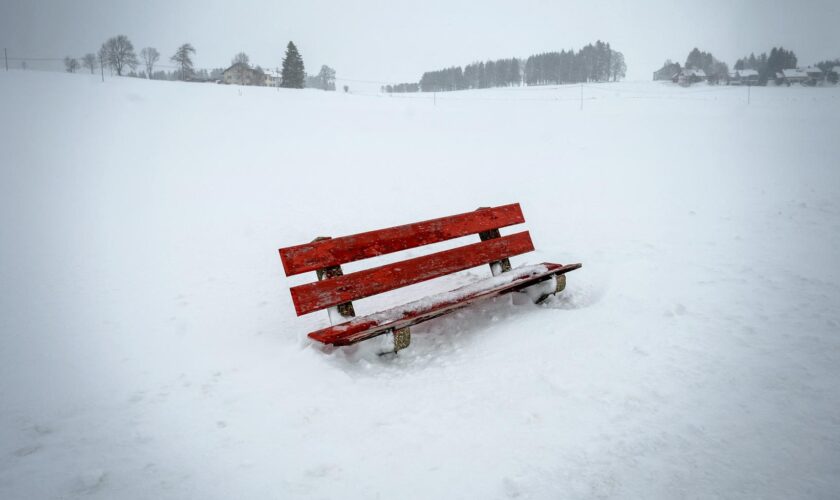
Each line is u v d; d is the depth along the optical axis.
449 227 3.79
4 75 31.17
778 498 1.68
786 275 4.13
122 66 90.50
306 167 11.22
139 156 12.64
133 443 2.16
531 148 13.92
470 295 3.28
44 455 2.06
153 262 5.65
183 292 4.68
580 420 2.20
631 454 1.95
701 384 2.46
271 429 2.25
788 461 1.87
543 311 3.68
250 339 3.54
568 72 153.50
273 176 10.36
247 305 4.33
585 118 23.45
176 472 1.95
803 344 2.86
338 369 2.80
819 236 5.36
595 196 8.13
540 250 5.56
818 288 3.79
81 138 14.92
